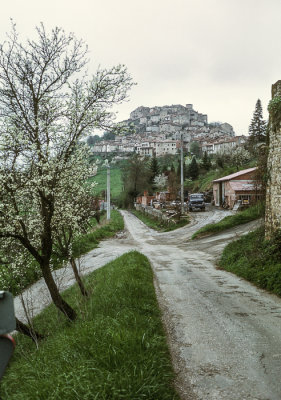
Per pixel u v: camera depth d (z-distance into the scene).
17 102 7.43
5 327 1.82
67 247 10.43
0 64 7.29
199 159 123.06
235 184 48.91
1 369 1.80
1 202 7.37
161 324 7.09
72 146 8.08
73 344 5.07
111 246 30.62
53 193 7.93
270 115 15.55
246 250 16.02
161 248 27.25
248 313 7.98
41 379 4.11
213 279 12.85
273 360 5.20
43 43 7.59
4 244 8.69
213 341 6.12
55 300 8.48
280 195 14.46
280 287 10.20
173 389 4.30
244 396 4.15
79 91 8.10
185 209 50.38
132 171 89.56
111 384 3.70
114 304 7.84
